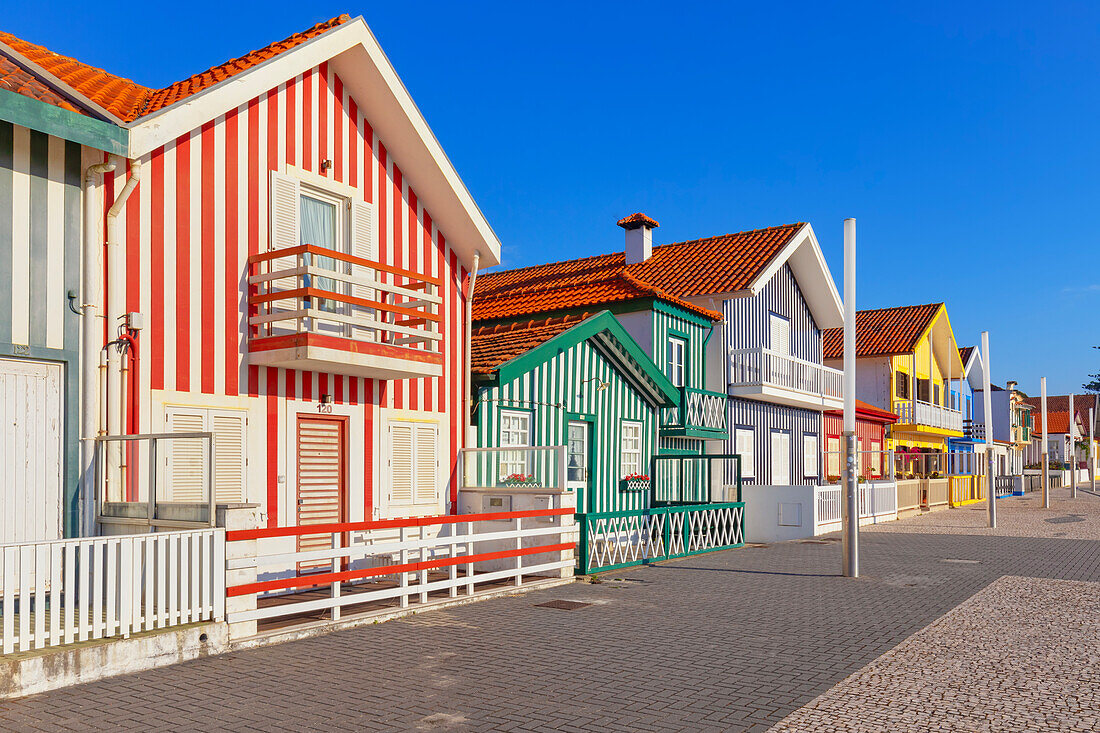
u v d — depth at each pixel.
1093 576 13.55
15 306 8.68
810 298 26.62
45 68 10.10
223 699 6.66
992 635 9.12
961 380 42.47
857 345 35.16
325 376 11.87
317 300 10.76
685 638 8.92
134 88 12.13
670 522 15.80
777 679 7.33
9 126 8.70
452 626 9.52
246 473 10.76
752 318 23.14
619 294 19.34
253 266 10.95
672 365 19.91
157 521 8.68
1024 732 5.95
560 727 6.06
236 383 10.70
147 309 9.80
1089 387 100.38
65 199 9.15
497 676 7.39
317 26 12.36
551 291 21.34
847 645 8.62
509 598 11.34
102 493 9.16
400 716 6.28
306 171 11.75
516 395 15.22
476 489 13.76
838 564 14.97
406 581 10.17
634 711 6.43
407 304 13.00
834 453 28.80
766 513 20.17
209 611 8.16
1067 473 64.38
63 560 8.96
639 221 24.67
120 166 9.61
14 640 6.86
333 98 12.26
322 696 6.76
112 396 9.36
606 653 8.25
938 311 36.22
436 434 13.58
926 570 14.24
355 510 12.14
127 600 7.52
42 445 8.90
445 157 13.16
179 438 9.28
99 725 6.02
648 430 18.89
